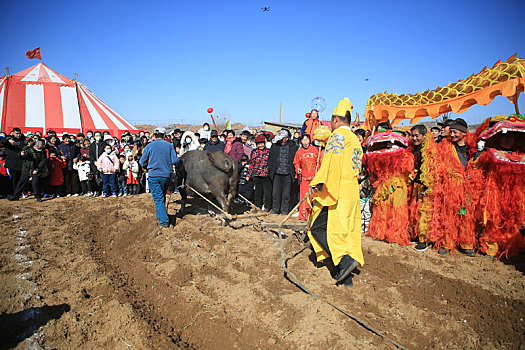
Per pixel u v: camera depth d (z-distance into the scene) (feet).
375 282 13.84
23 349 10.05
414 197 17.75
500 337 10.43
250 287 13.41
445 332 10.77
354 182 13.21
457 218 16.16
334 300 12.53
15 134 32.58
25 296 12.98
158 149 21.08
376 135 17.07
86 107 58.39
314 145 22.88
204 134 37.06
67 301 12.76
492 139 15.76
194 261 15.89
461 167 16.11
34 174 30.73
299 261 15.69
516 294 12.07
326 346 9.96
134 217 24.27
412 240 18.42
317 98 24.40
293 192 30.07
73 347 10.23
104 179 33.04
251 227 21.40
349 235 13.05
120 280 14.78
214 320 11.44
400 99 20.48
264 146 27.35
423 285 13.47
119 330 11.00
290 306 11.91
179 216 23.93
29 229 21.81
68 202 30.86
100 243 19.62
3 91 53.01
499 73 15.92
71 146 34.76
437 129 21.39
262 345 10.24
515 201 15.02
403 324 11.21
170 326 11.53
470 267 14.57
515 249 15.49
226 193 22.48
